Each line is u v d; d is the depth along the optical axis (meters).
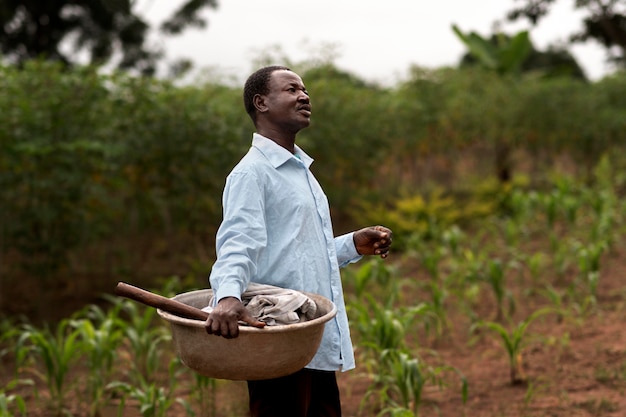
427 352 5.71
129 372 5.09
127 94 7.48
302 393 2.66
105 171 7.53
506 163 14.38
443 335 6.14
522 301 7.04
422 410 4.54
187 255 9.36
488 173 15.12
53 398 4.67
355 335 5.83
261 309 2.42
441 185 14.84
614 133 14.50
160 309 2.46
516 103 13.78
